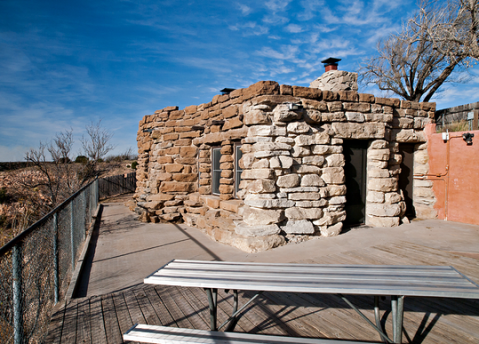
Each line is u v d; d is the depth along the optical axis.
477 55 12.26
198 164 7.89
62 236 3.91
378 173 6.20
